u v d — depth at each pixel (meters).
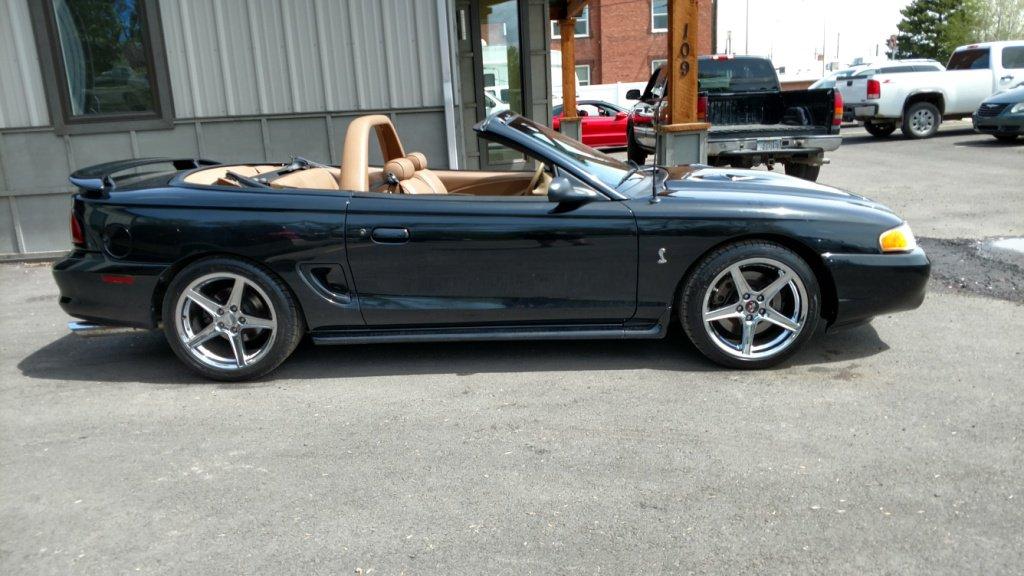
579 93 28.78
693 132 8.13
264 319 4.27
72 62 7.64
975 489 2.92
